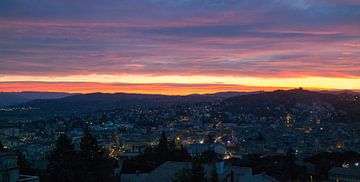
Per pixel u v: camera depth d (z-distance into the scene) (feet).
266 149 636.48
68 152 192.65
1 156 152.46
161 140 310.86
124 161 291.58
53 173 192.95
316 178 361.10
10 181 154.10
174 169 184.34
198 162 152.05
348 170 359.87
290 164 361.30
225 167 199.21
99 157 185.78
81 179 183.42
